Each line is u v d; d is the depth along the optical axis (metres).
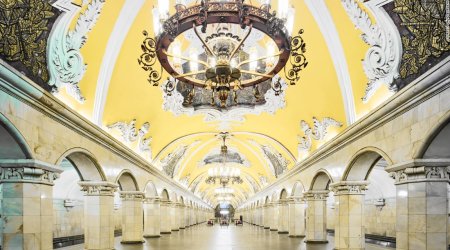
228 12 5.10
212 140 20.98
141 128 13.41
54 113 6.98
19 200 6.13
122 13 8.15
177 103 13.60
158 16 5.73
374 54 7.49
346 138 9.77
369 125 8.27
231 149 24.17
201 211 47.53
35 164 6.20
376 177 15.40
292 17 5.73
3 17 5.41
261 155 22.67
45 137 6.73
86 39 7.63
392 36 6.78
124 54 9.28
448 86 5.32
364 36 7.59
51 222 6.90
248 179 35.19
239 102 14.17
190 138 18.94
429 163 6.22
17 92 5.64
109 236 10.38
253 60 6.02
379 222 16.31
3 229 6.07
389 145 7.42
